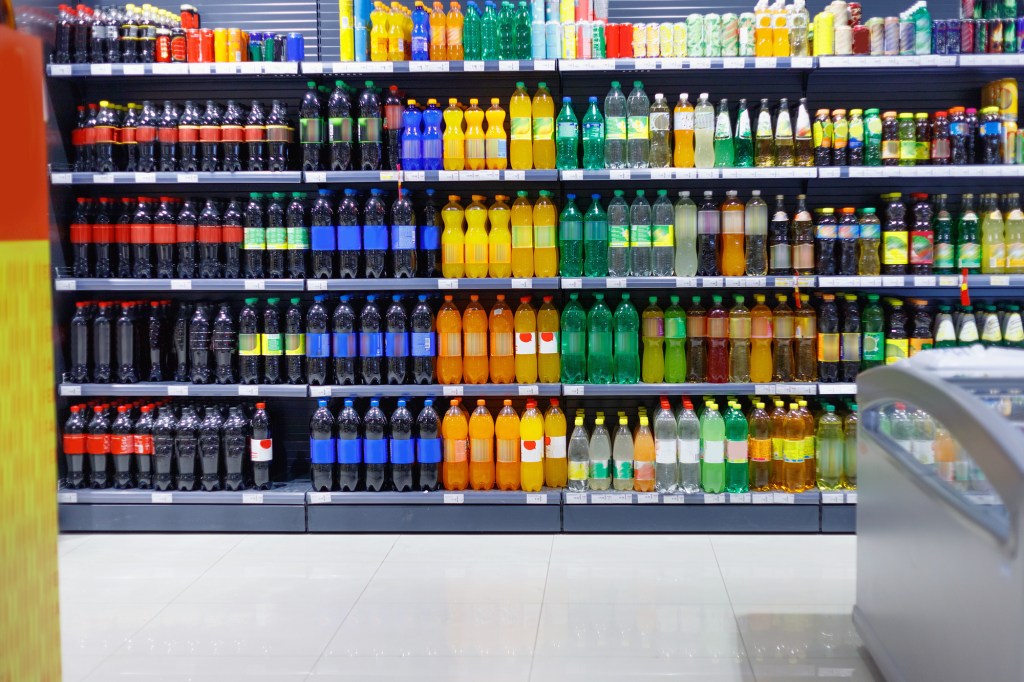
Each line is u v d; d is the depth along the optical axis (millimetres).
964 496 2152
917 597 2438
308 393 4391
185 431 4430
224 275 4531
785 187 4695
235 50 4395
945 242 4344
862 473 2947
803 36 4312
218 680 2828
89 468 4543
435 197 4754
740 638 3109
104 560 4012
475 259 4426
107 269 4566
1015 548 1857
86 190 4793
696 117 4398
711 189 4711
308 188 4801
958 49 4254
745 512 4273
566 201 4723
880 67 4258
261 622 3297
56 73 4359
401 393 4340
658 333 4426
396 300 4422
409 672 2873
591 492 4312
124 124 4531
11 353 1338
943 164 4305
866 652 2990
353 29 4414
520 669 2885
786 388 4262
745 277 4254
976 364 2465
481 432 4410
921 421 2428
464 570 3838
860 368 4391
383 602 3482
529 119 4379
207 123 4457
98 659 2986
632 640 3104
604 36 4371
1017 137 4305
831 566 3824
